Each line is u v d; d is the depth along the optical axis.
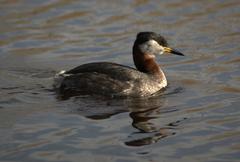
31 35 21.92
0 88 17.05
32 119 14.73
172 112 15.23
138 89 16.84
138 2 24.75
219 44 20.62
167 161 12.48
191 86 17.22
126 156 12.70
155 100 16.25
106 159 12.57
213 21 22.66
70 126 14.31
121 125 14.36
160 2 24.73
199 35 21.47
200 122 14.49
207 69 18.53
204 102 15.86
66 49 20.70
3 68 18.92
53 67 19.09
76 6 24.50
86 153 12.86
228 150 12.95
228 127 14.14
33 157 12.66
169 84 17.55
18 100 16.08
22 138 13.61
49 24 22.84
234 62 18.91
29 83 17.52
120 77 16.94
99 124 14.43
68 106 15.68
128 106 15.77
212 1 24.64
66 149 13.05
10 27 22.58
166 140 13.48
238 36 21.23
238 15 23.06
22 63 19.42
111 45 20.97
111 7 24.31
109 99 16.38
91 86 16.92
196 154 12.79
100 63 17.55
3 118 14.80
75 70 17.48
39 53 20.41
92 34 21.94
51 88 17.09
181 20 22.84
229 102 15.73
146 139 13.55
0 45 21.08
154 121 14.64
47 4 24.73
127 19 23.14
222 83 17.23
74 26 22.66
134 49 17.94
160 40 17.77
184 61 19.44
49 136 13.72
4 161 12.48
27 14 23.75
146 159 12.56
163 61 19.66
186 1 24.77
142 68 17.73
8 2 25.02
